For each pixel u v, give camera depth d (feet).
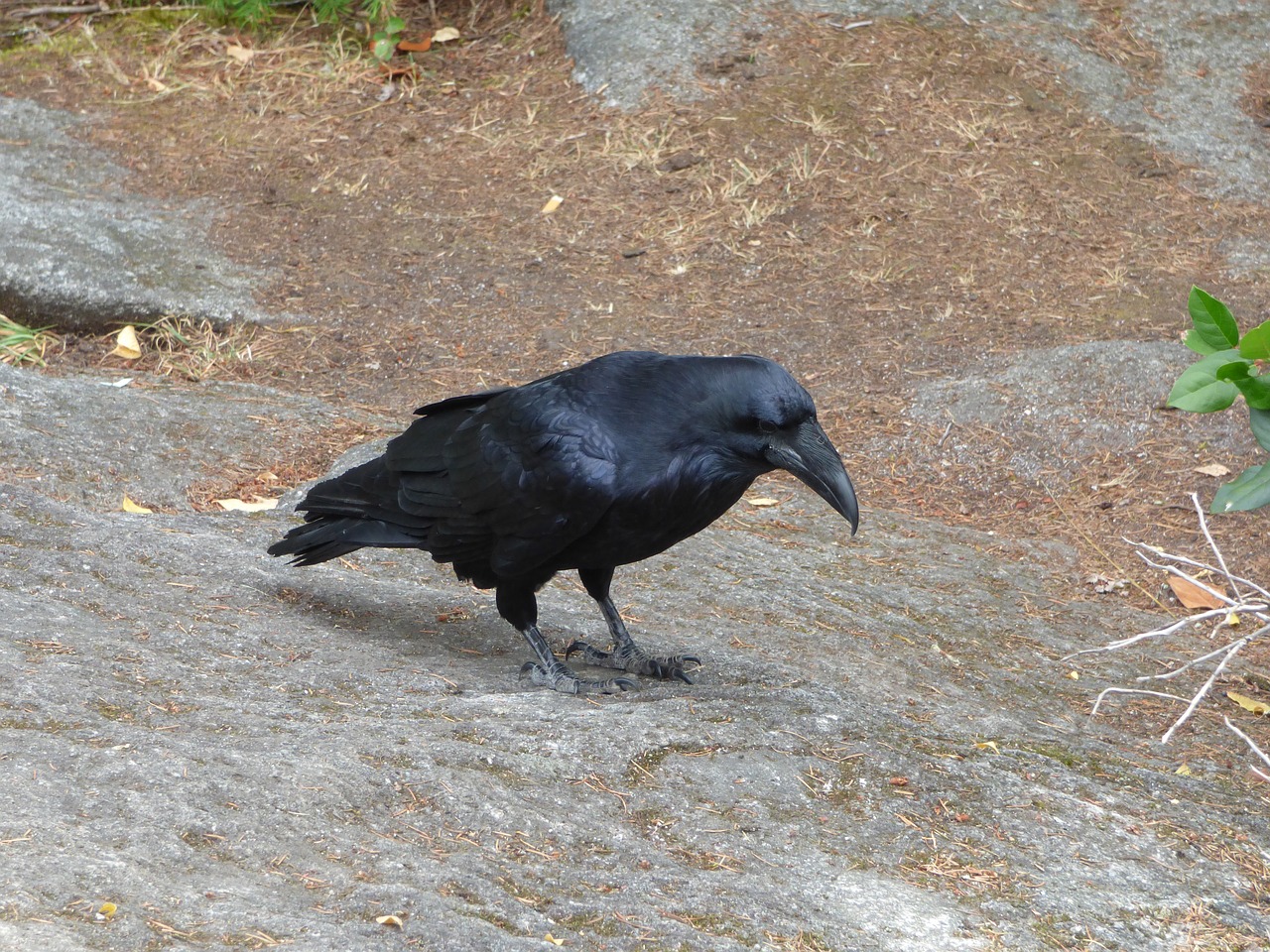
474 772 19.92
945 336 46.98
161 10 67.36
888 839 20.16
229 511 34.17
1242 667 31.81
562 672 25.75
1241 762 26.58
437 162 57.62
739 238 52.65
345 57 64.18
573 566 25.94
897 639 30.66
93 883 15.11
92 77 62.59
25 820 16.37
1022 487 40.19
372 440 39.19
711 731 22.43
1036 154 56.70
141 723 20.70
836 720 23.72
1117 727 28.02
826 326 47.83
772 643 29.17
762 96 59.31
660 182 55.72
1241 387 20.88
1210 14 65.10
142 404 39.11
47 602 25.41
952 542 37.22
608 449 23.95
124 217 51.98
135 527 30.78
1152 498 39.17
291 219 53.72
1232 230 52.75
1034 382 43.55
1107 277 49.90
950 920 17.78
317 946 14.38
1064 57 61.82
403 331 47.73
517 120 59.88
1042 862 19.97
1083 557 37.11
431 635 28.25
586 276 50.98
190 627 25.66
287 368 45.47
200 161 56.95
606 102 59.88
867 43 61.82
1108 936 18.16
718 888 17.58
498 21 66.69
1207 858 20.99
